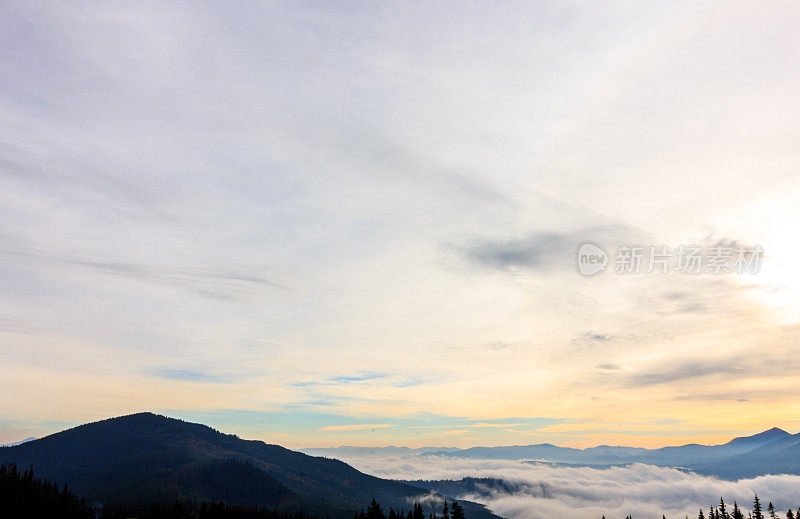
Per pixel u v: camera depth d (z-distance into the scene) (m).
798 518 196.00
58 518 198.88
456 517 141.75
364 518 194.25
